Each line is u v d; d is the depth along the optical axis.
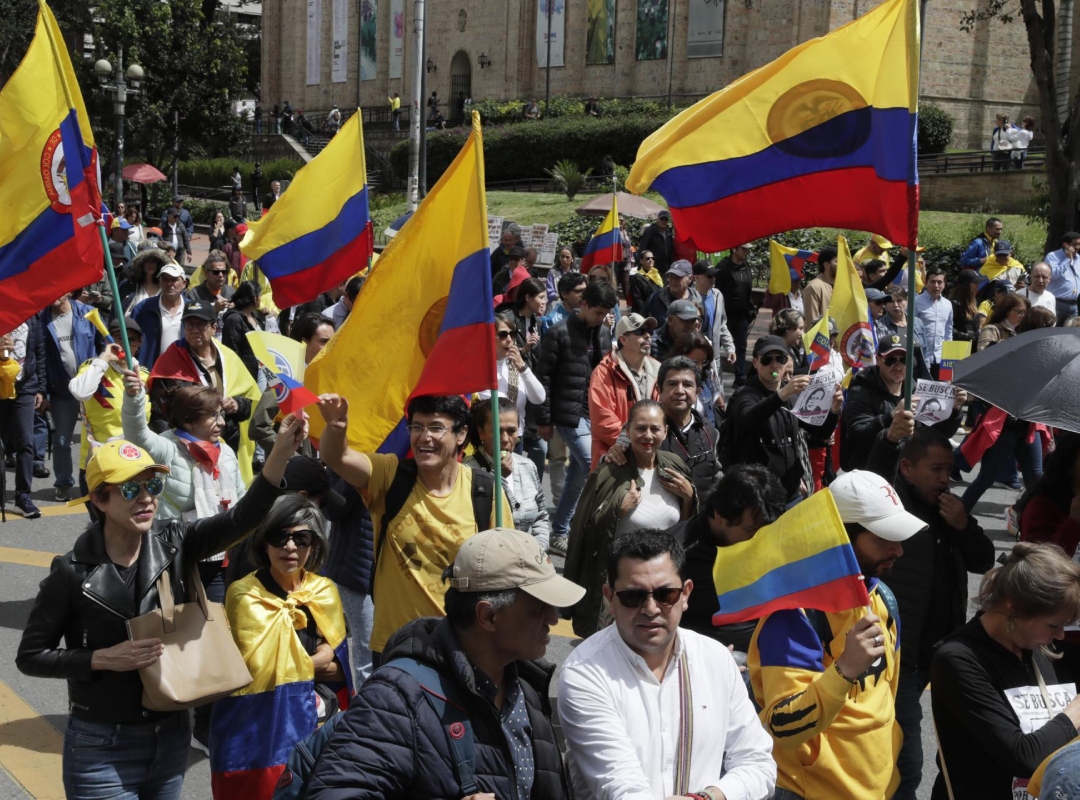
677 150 8.34
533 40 66.38
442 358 6.20
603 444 10.33
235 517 5.29
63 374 13.80
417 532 6.11
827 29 51.66
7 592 10.38
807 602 4.65
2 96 7.68
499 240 22.28
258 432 9.52
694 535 6.16
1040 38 24.08
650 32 59.47
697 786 4.32
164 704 4.98
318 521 6.23
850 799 4.80
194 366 10.16
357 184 9.70
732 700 4.48
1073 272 20.41
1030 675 4.87
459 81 71.88
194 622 5.18
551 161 53.97
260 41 92.62
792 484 9.38
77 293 16.25
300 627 6.22
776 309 19.41
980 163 42.94
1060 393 6.25
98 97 52.22
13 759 7.29
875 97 7.76
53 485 14.59
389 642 4.01
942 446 6.22
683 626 6.09
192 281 17.89
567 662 4.48
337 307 15.96
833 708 4.50
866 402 10.13
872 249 18.84
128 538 5.11
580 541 7.59
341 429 5.98
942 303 17.86
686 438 8.80
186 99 55.19
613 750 4.24
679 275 16.95
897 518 5.14
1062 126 25.34
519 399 11.73
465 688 3.86
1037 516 6.97
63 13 53.78
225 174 70.75
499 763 3.87
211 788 6.59
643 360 10.70
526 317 14.50
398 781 3.72
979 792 4.84
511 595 3.90
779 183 8.16
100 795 5.02
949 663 4.82
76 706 5.04
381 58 75.94
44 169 7.75
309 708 6.11
